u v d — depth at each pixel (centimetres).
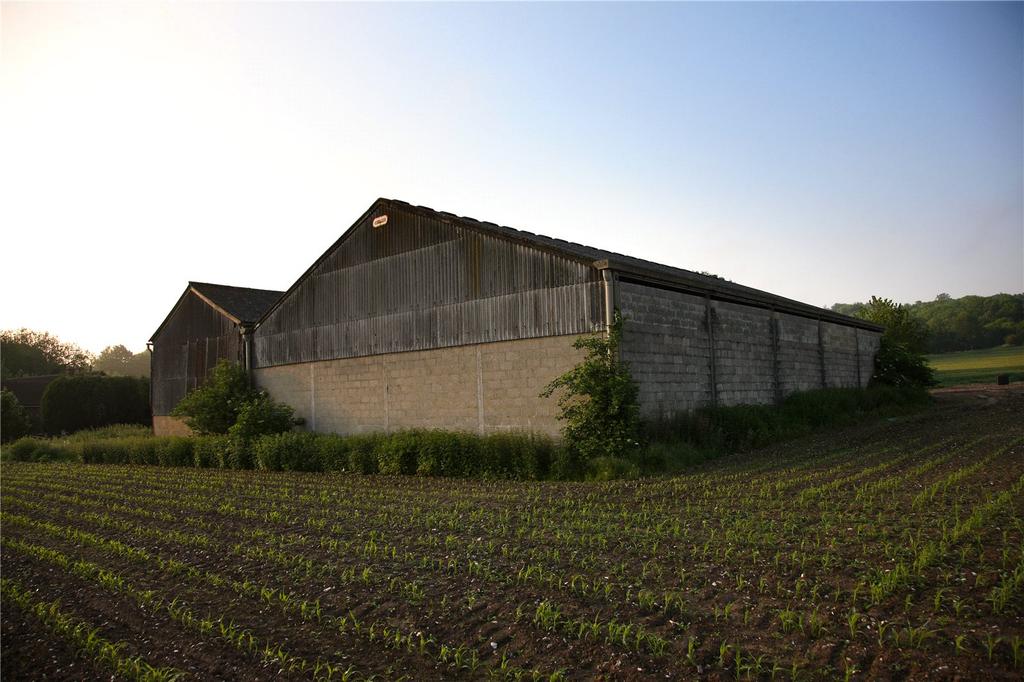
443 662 558
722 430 1700
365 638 619
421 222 1944
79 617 736
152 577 861
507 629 608
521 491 1307
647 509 1041
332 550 912
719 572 710
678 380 1712
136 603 768
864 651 511
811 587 648
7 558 1001
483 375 1752
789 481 1210
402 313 1977
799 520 912
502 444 1550
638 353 1581
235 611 714
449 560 822
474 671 538
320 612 679
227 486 1639
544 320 1625
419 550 882
